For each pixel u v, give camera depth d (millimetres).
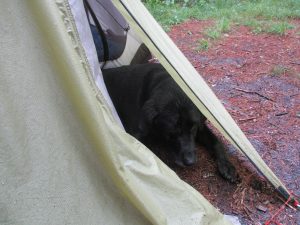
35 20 593
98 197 661
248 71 1710
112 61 1363
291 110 1396
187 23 2324
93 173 663
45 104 611
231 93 1521
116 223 667
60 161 624
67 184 626
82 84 610
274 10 2439
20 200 580
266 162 1116
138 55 1448
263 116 1357
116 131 694
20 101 585
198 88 852
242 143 924
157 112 1035
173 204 731
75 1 712
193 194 771
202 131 1164
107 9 1283
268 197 980
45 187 603
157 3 2605
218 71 1713
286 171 1082
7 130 571
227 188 1014
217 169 1075
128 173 677
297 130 1276
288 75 1664
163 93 1046
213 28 2197
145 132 1068
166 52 781
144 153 740
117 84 1224
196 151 1169
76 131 645
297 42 2008
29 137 593
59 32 591
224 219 801
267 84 1589
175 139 1073
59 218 608
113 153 648
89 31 781
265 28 2176
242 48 1954
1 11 571
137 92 1158
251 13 2428
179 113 1024
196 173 1073
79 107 625
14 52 582
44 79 611
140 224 691
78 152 648
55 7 593
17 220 576
